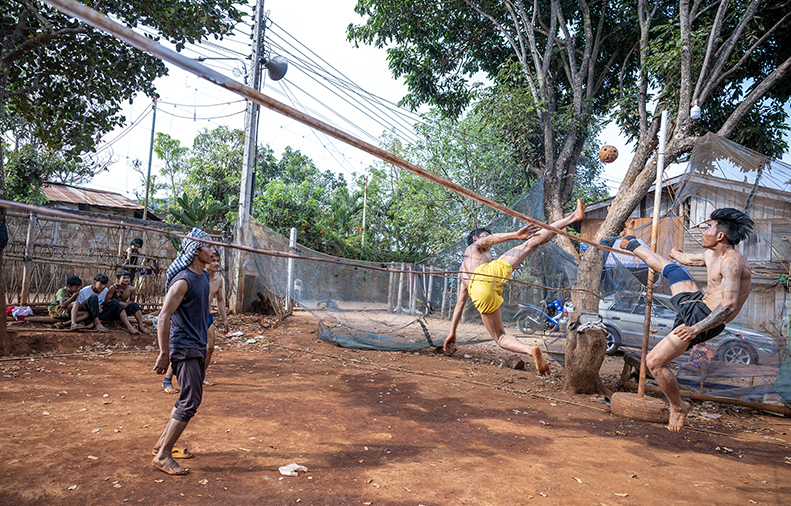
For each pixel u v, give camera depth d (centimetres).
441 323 930
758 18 978
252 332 1024
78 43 790
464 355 980
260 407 525
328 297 990
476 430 502
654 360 404
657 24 1268
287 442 425
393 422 510
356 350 950
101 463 355
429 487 352
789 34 1058
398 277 970
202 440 415
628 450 471
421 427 500
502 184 1570
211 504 306
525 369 891
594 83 1468
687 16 941
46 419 439
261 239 1112
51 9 771
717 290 411
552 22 1288
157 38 844
